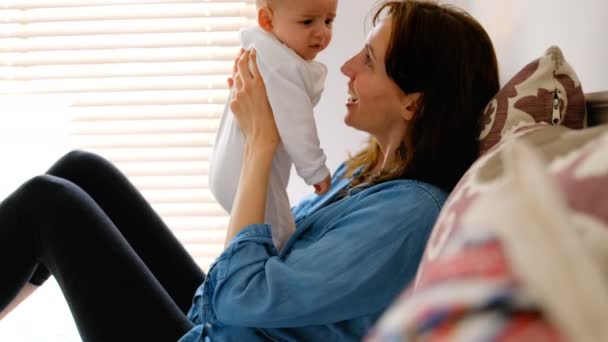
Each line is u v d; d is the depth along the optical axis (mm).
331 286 1110
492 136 1150
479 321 348
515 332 333
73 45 2705
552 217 378
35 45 2723
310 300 1112
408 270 1135
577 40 1332
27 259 1352
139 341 1271
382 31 1289
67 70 2734
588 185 411
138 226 1654
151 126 2725
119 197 1655
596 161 428
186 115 2709
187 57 2678
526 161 453
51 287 2762
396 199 1173
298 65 1376
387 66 1260
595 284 330
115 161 2742
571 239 358
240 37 1471
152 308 1282
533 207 397
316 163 1390
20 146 2752
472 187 560
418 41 1224
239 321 1169
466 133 1230
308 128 1375
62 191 1332
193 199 2732
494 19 2064
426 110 1241
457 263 408
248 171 1325
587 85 1293
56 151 2748
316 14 1394
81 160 1647
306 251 1163
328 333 1182
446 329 360
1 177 2758
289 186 2627
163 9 2686
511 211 406
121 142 2734
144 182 2738
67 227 1308
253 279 1165
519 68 1771
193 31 2670
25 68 2746
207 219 2752
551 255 352
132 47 2682
